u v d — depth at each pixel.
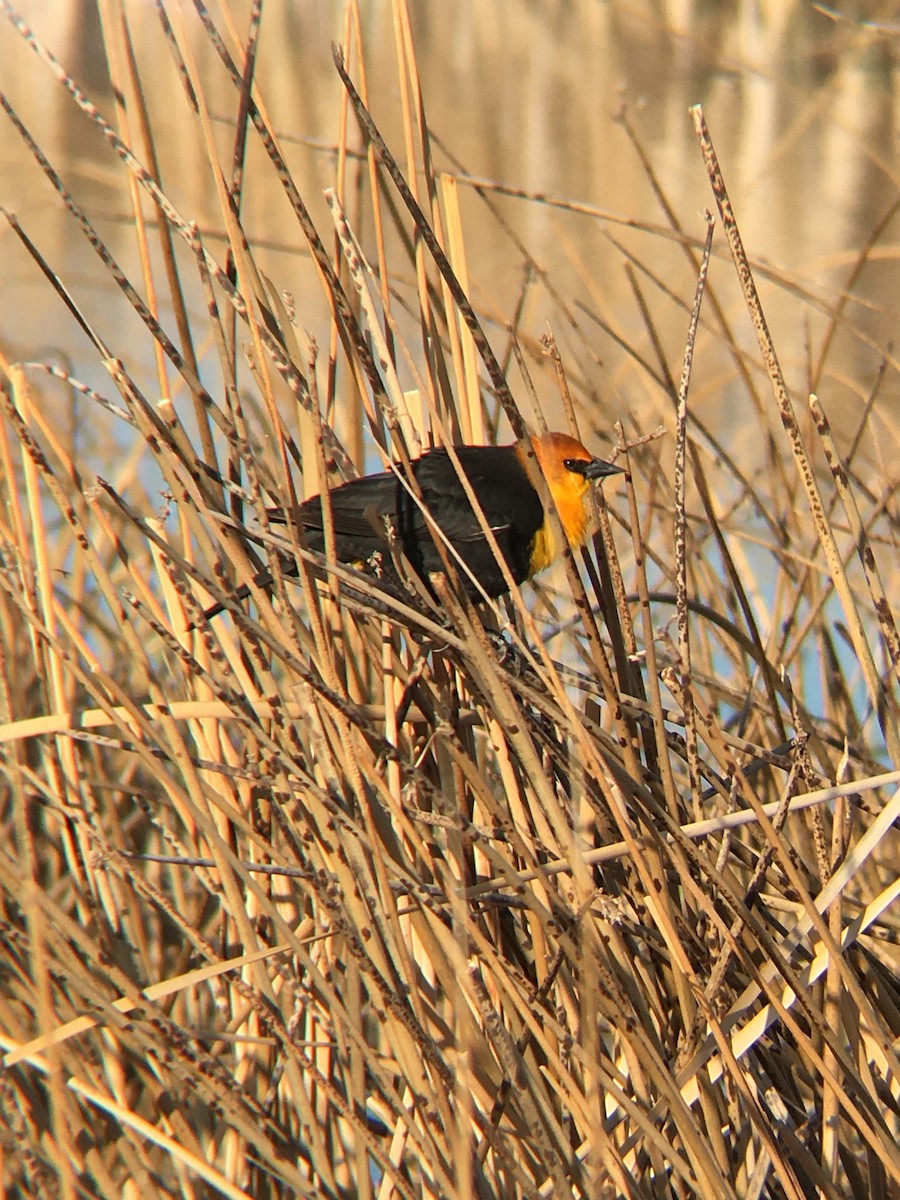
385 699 6.51
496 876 6.67
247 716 5.44
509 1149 6.09
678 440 5.96
